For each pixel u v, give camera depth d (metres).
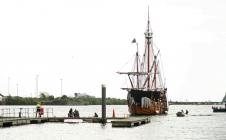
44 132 81.56
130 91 158.75
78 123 104.50
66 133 80.25
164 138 74.94
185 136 79.06
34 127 91.69
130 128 91.94
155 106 164.00
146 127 96.44
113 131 84.75
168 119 141.12
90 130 86.44
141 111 159.12
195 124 115.12
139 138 73.75
